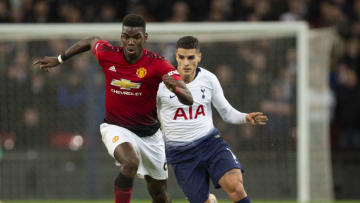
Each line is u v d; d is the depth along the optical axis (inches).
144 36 827.4
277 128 1567.4
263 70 1587.1
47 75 1632.6
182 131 892.6
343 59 1750.7
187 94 769.6
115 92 855.1
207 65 1595.7
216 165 875.4
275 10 1814.7
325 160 1568.7
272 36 1579.7
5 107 1644.9
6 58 1646.2
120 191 815.1
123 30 817.5
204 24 1508.4
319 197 1561.3
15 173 1619.1
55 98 1632.6
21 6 1846.7
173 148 901.8
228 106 925.2
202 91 896.9
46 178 1609.3
